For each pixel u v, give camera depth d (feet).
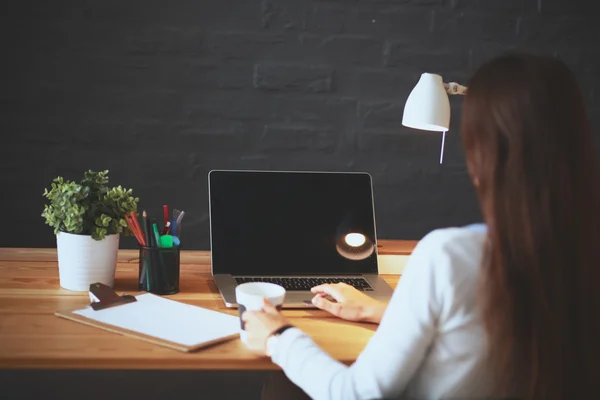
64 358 3.60
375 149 9.40
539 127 3.06
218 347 3.90
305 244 5.54
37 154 8.88
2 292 4.68
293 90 9.18
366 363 3.29
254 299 3.92
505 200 3.09
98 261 4.78
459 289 3.10
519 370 3.10
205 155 9.15
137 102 8.96
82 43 8.77
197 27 8.93
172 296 4.84
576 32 9.53
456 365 3.19
